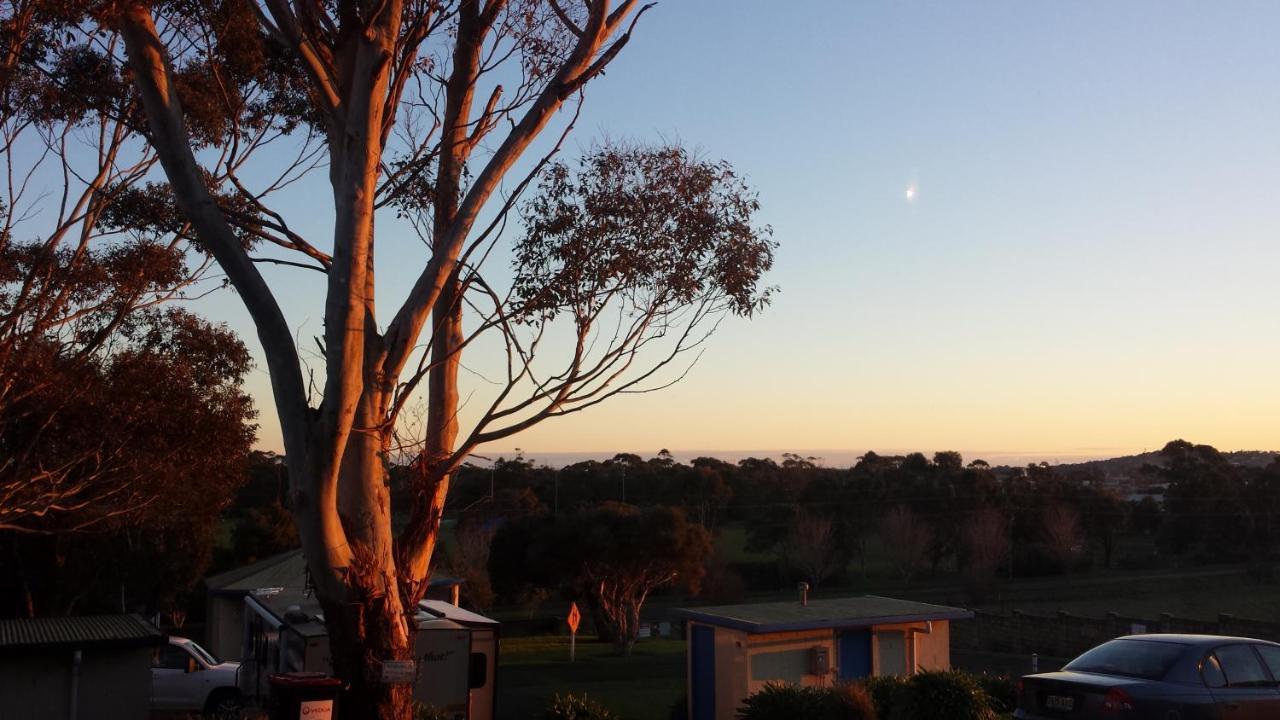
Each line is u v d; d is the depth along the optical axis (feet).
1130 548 195.42
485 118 35.58
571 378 32.07
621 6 33.14
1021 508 174.60
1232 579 155.74
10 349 48.83
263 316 26.99
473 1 35.12
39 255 49.52
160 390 55.72
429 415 31.96
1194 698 30.37
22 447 54.29
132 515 67.92
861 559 187.73
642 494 192.85
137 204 48.03
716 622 60.70
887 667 61.52
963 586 160.45
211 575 137.39
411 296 28.86
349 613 26.27
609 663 110.93
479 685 39.99
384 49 27.99
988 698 44.78
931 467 198.59
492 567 141.59
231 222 32.94
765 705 46.39
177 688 56.29
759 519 188.96
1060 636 99.76
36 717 43.55
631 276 34.01
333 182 29.91
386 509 27.84
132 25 27.61
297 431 26.32
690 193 34.68
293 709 24.73
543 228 33.96
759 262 35.42
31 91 45.16
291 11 29.78
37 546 96.94
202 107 43.09
